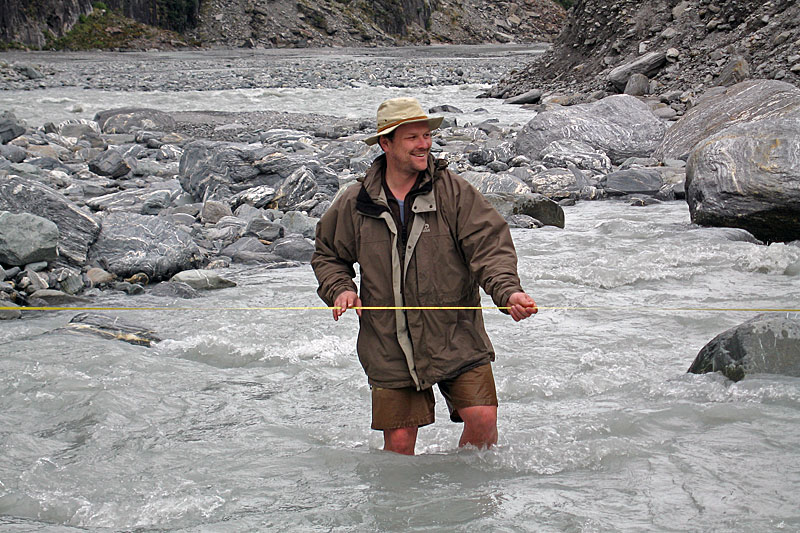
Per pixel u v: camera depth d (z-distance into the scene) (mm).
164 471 3609
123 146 16750
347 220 3484
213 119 22781
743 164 9109
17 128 16219
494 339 5688
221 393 4754
